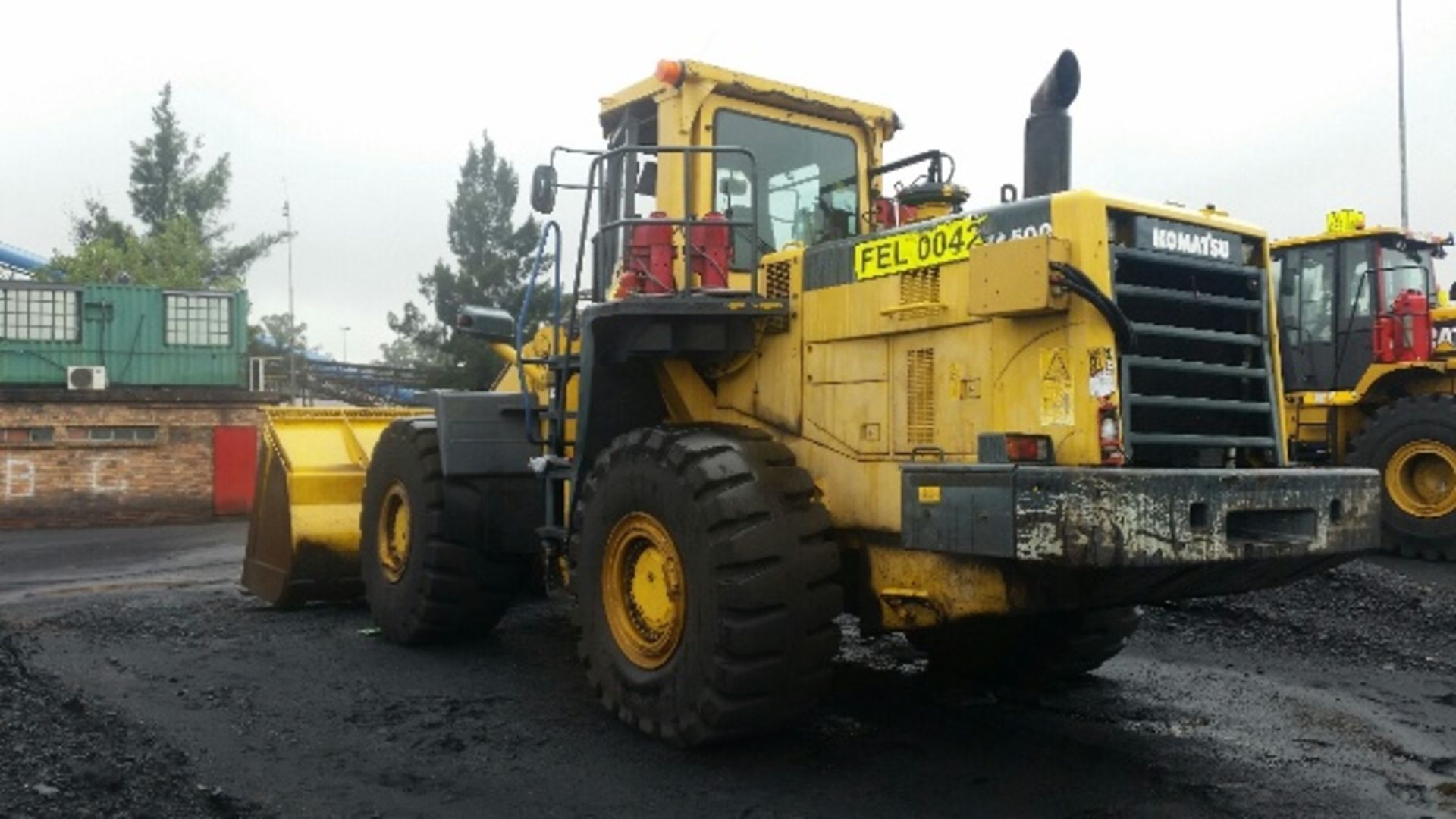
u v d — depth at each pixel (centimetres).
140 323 2238
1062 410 458
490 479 735
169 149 4597
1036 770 505
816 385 561
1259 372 503
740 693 494
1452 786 490
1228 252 503
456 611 729
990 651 646
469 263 3650
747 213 667
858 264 543
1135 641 781
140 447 2119
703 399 615
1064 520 423
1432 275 1373
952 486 464
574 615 588
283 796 468
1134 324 463
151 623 833
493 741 541
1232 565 448
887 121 720
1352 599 876
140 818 425
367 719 578
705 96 659
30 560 1462
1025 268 457
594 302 688
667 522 524
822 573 505
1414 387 1241
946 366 502
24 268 3950
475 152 4188
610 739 543
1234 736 561
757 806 460
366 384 2959
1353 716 600
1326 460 1302
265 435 916
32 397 2050
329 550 858
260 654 721
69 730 530
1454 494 1144
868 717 586
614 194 687
